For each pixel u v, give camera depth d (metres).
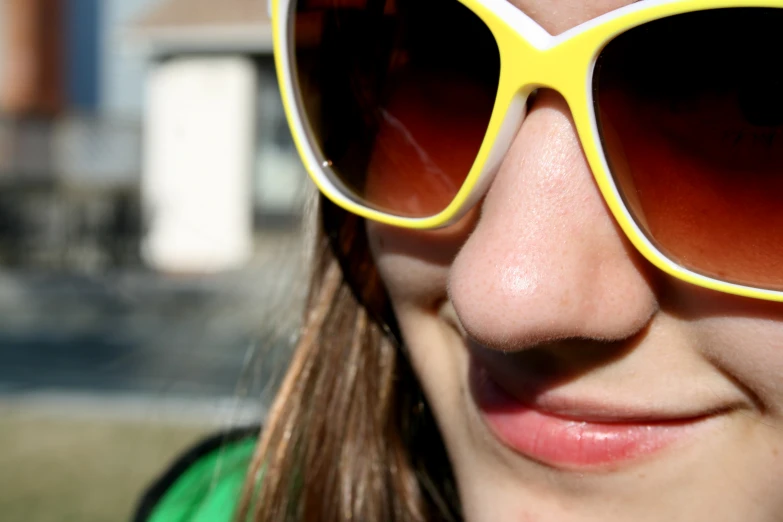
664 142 0.21
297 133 0.26
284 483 0.32
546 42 0.21
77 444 1.09
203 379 1.44
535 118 0.22
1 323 2.09
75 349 1.80
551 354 0.22
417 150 0.24
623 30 0.21
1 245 2.78
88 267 2.80
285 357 0.35
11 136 3.48
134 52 2.88
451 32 0.23
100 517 0.83
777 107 0.20
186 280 2.55
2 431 1.16
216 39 2.76
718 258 0.21
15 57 3.85
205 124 2.83
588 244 0.21
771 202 0.20
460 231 0.24
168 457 1.02
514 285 0.21
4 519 0.82
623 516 0.23
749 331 0.21
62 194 2.89
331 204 0.30
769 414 0.21
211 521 0.33
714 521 0.22
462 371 0.25
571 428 0.23
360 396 0.32
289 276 0.39
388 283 0.26
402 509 0.32
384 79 0.24
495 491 0.24
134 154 3.56
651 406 0.22
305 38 0.26
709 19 0.20
